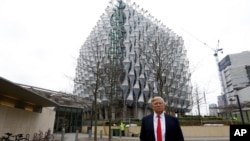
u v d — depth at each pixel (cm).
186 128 2495
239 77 11188
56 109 3747
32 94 1425
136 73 6750
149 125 360
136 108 6353
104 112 4922
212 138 2108
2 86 1159
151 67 1777
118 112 4944
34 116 2048
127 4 7750
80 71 4538
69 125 3894
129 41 6875
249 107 4447
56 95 2973
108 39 6316
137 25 7156
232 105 4572
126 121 4072
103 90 2384
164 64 1788
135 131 2973
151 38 2195
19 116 1653
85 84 2105
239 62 11525
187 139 1980
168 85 1855
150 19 7000
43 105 2212
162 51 1803
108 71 2059
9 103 1538
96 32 7331
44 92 2728
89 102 3484
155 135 345
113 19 7262
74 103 3731
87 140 1991
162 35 2366
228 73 11869
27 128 1844
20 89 1230
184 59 3588
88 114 5381
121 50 6550
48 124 2678
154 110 372
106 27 6988
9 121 1470
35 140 1828
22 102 1762
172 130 347
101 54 2244
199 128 2473
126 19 7288
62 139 1501
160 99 374
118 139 2206
